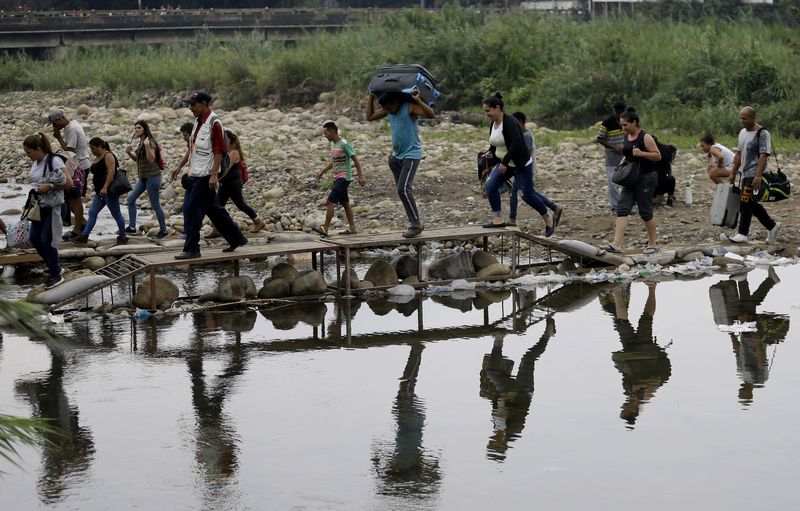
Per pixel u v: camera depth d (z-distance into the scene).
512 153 14.98
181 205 22.34
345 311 13.73
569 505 7.65
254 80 45.50
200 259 13.57
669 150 19.42
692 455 8.55
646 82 36.44
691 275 15.39
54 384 10.62
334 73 44.53
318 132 32.81
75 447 8.95
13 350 11.91
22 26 63.88
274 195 22.66
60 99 48.62
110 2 86.81
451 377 10.79
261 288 14.35
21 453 8.84
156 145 17.80
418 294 14.68
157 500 7.87
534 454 8.66
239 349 11.90
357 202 21.81
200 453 8.80
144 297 13.68
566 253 15.56
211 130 13.34
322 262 14.90
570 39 41.88
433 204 21.19
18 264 16.19
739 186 16.69
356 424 9.45
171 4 88.12
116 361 11.44
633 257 15.88
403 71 14.13
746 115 16.05
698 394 10.05
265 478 8.26
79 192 16.88
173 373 10.98
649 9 55.69
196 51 56.56
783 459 8.43
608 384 10.42
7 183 27.70
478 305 13.98
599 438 8.98
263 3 90.94
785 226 17.92
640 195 15.73
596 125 32.41
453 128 34.41
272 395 10.27
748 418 9.37
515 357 11.45
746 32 40.12
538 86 39.22
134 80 48.75
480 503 7.72
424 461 8.56
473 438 9.06
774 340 11.80
